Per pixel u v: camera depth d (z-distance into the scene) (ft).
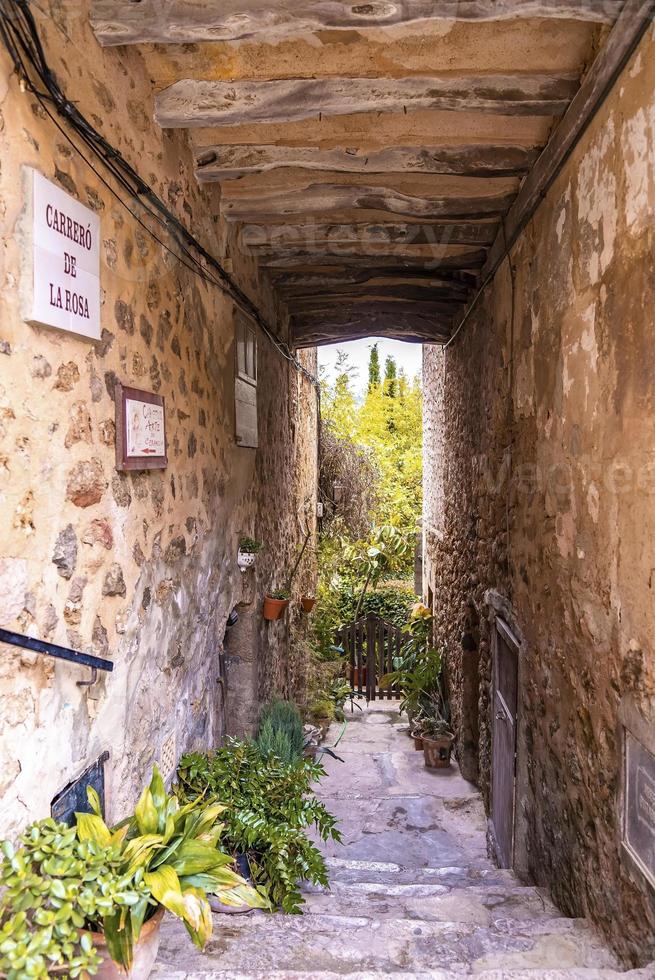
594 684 6.70
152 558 7.04
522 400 9.84
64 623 4.96
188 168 8.60
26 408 4.40
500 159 8.77
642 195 5.42
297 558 20.06
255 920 7.04
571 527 7.43
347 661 25.30
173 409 7.77
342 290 15.44
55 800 4.81
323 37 6.70
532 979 5.26
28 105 4.44
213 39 5.82
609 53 5.97
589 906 6.85
